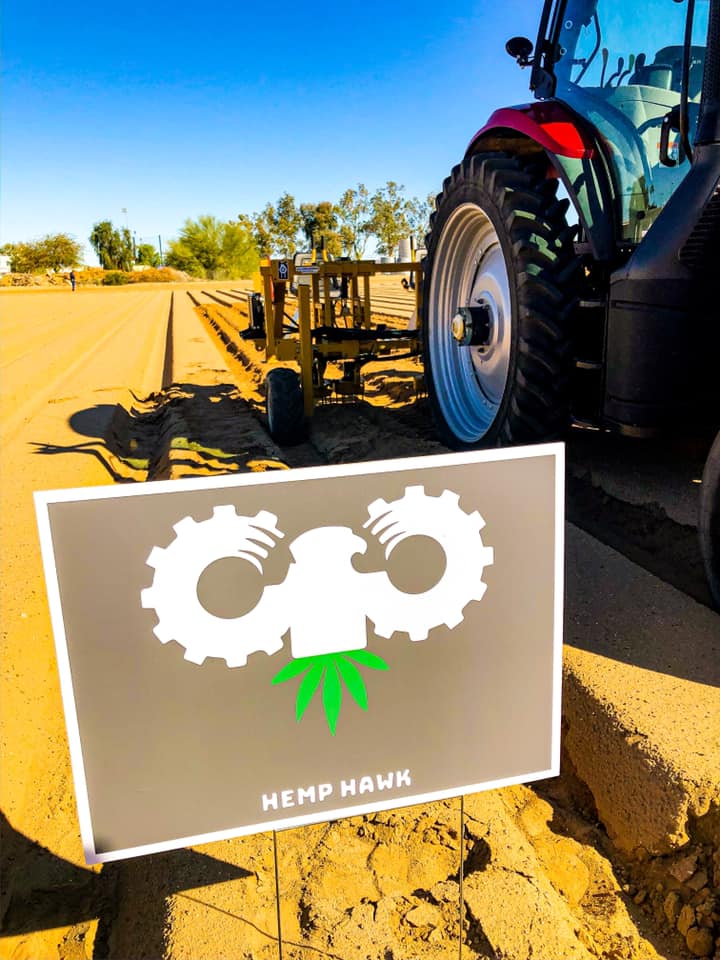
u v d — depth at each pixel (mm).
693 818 2006
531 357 3719
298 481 1538
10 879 2217
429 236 5129
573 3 3967
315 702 1614
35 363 12203
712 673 2443
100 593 1492
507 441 3965
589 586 3074
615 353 3350
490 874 1984
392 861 2088
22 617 3441
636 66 3545
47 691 3010
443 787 1714
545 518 1682
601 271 3957
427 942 1830
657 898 2004
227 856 2143
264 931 1895
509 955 1767
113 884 2242
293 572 1565
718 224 2871
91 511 1465
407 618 1634
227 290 40625
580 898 2045
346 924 1878
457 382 5062
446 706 1687
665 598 2932
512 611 1696
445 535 1627
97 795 1551
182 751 1571
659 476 4285
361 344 6582
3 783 2520
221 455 5758
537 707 1746
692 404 3238
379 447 5516
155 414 8438
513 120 4086
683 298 3068
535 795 2422
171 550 1504
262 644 1571
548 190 3918
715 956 1832
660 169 3441
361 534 1589
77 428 7137
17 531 4461
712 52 2768
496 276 4422
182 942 1869
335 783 1653
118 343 14891
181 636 1534
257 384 9109
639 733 2188
